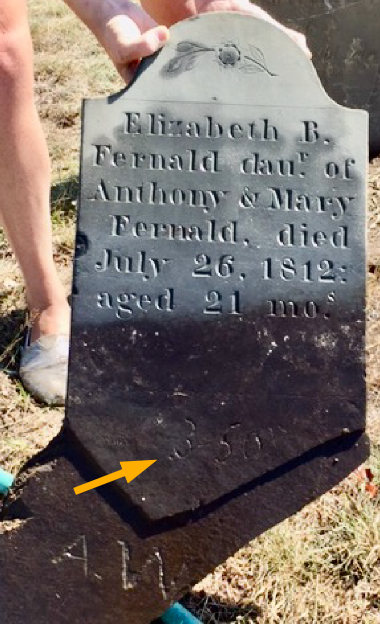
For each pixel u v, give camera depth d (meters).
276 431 0.99
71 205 1.84
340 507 1.22
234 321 1.01
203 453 0.99
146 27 1.11
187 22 1.03
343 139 1.03
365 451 1.00
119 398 0.99
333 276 1.01
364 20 1.85
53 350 1.42
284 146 1.03
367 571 1.14
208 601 1.11
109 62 2.54
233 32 1.03
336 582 1.13
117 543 0.99
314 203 1.02
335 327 1.01
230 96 1.03
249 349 1.00
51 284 1.44
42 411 1.39
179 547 1.00
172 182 1.02
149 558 0.99
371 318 1.56
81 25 2.84
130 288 1.00
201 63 1.03
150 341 1.00
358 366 1.00
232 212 1.01
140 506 0.99
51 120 2.22
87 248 1.01
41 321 1.45
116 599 1.00
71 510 0.99
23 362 1.43
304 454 1.00
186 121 1.02
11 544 0.99
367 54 1.89
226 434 0.99
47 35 2.74
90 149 1.02
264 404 1.00
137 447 0.99
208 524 0.99
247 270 1.01
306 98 1.03
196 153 1.02
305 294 1.01
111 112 1.02
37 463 0.99
